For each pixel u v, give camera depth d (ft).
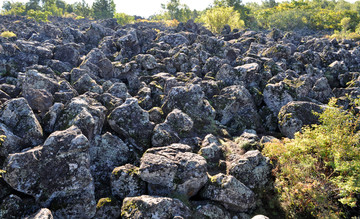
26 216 27.04
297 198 32.50
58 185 28.78
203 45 95.20
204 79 70.54
